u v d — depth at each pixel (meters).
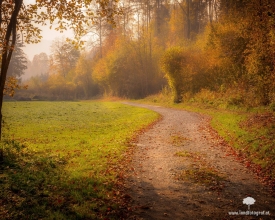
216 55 28.38
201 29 56.84
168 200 6.82
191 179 8.34
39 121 23.31
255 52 19.31
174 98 36.38
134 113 28.98
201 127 17.61
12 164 8.90
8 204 5.86
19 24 10.40
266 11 17.44
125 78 59.62
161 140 14.29
